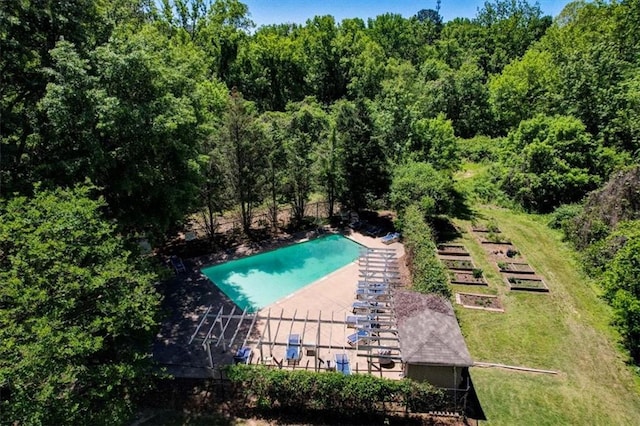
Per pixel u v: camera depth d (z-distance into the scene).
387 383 13.17
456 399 13.44
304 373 13.42
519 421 13.40
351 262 24.73
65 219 11.69
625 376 15.50
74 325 10.99
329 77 57.56
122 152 15.91
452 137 31.58
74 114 14.56
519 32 71.62
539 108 40.97
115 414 11.23
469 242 26.75
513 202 32.75
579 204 29.38
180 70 20.55
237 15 51.84
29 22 15.44
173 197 17.44
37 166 15.37
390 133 31.72
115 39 16.14
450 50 71.25
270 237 27.61
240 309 19.52
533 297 20.66
